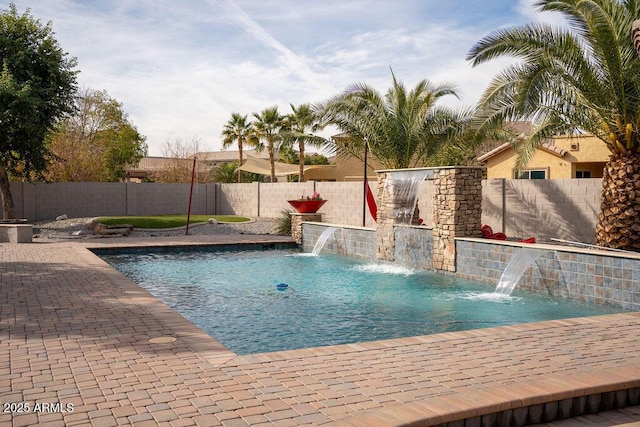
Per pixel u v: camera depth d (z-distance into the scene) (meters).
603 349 5.84
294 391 4.54
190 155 42.88
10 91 20.39
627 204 11.23
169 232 23.02
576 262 9.97
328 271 14.03
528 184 15.21
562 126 12.70
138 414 4.02
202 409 4.13
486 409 4.18
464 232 12.98
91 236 21.41
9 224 19.41
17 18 22.83
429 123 18.03
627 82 11.03
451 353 5.68
